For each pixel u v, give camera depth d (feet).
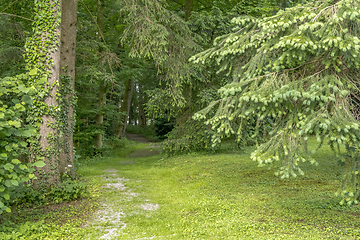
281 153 13.83
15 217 19.74
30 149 23.93
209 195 25.54
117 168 41.75
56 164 24.94
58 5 25.32
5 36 33.22
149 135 103.09
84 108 49.39
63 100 26.84
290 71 15.16
